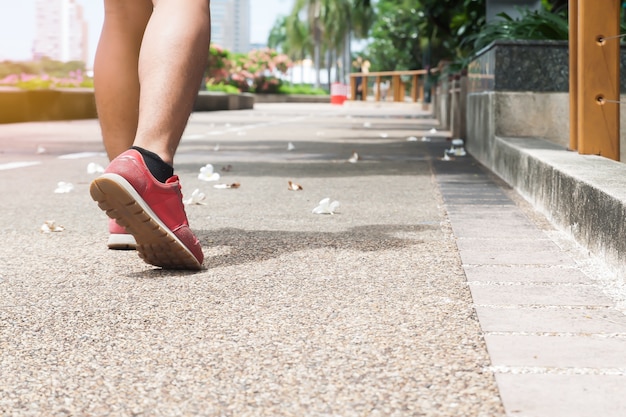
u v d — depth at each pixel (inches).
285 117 751.7
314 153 292.0
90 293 85.7
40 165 242.8
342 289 86.7
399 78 1561.3
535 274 93.6
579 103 147.4
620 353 64.4
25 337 70.7
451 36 504.1
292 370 61.5
